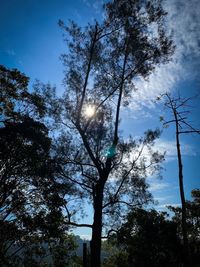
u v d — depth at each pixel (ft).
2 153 83.76
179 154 51.80
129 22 68.33
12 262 81.35
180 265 114.73
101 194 64.13
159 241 106.52
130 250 77.97
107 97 70.44
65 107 68.03
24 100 91.76
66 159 67.51
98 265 58.65
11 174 84.64
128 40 70.59
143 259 111.65
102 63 71.15
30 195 83.05
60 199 68.33
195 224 141.49
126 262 118.11
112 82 71.77
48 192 72.84
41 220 75.46
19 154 81.46
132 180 68.69
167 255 112.88
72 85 69.92
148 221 99.96
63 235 80.07
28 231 79.97
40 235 82.43
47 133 86.69
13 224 81.71
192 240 131.95
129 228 67.31
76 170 67.97
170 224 116.78
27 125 84.94
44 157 76.54
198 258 113.39
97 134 69.15
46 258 87.40
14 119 90.99
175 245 115.96
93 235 61.26
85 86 68.69
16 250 85.61
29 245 85.40
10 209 85.61
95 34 69.82
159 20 67.46
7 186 84.17
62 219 67.97
